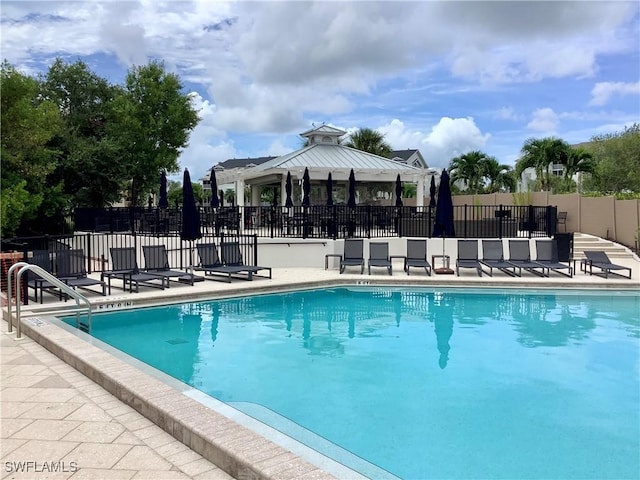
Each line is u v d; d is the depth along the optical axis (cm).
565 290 1197
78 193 2395
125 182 2808
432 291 1205
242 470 307
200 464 331
